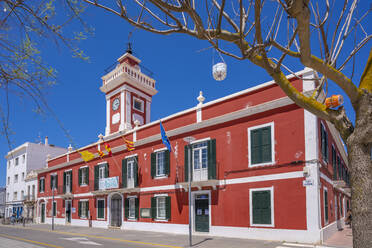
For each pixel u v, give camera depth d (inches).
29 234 749.9
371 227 149.4
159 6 165.9
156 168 732.0
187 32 179.0
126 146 811.4
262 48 171.2
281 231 479.8
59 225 1053.2
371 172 156.8
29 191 1453.0
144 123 1101.7
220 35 176.1
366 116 159.2
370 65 167.6
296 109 498.0
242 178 547.5
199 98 665.6
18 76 152.1
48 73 156.8
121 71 1069.1
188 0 159.8
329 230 508.7
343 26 185.9
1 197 1734.7
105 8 160.9
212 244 470.3
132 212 783.7
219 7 182.2
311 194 457.1
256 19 155.2
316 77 213.0
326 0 179.3
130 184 801.6
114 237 619.2
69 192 1064.2
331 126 616.1
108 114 1103.0
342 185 671.8
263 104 533.0
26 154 1551.4
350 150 164.9
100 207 904.9
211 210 586.9
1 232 829.2
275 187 500.4
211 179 586.2
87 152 909.2
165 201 685.3
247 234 521.7
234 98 591.5
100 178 926.4
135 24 170.2
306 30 148.6
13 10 142.3
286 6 144.3
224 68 269.6
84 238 624.4
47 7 144.6
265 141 528.1
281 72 188.4
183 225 638.5
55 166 1183.6
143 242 524.4
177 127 700.7
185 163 650.2
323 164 510.0
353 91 165.9
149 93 1146.0
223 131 595.8
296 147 487.8
